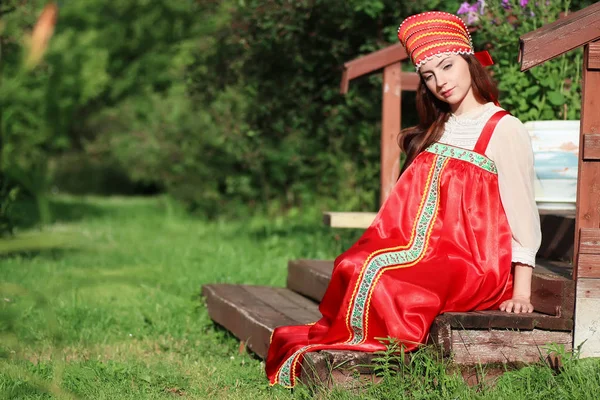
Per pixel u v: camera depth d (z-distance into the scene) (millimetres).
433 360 3795
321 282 5648
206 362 4953
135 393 4129
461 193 4141
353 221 6336
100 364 4512
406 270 3984
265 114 10969
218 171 15305
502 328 3859
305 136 12297
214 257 9242
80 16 27188
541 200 5434
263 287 6527
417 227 4176
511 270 4121
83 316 5906
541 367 3807
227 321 5637
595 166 3912
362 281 3967
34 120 14523
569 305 3891
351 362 3787
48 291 6293
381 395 3701
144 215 16594
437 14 4180
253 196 14664
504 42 6535
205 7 10930
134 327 5902
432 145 4312
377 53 6523
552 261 4883
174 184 16219
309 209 13406
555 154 5355
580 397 3477
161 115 16562
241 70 10508
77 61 22719
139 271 7684
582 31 3814
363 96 9875
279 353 4262
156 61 27734
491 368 3855
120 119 25297
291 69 10094
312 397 3799
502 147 4098
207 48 11039
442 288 3912
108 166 28016
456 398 3574
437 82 4152
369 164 11422
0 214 9742
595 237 3875
